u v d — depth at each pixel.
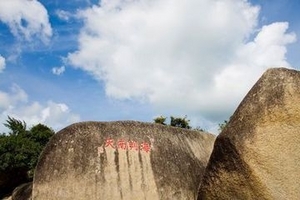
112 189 7.42
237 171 5.59
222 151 5.72
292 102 5.57
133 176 7.66
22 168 16.77
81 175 7.36
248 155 5.50
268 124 5.56
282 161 5.48
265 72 5.89
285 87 5.64
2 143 16.70
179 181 7.96
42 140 18.95
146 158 7.91
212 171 5.88
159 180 7.80
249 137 5.54
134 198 7.50
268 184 5.43
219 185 5.80
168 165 8.03
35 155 17.11
